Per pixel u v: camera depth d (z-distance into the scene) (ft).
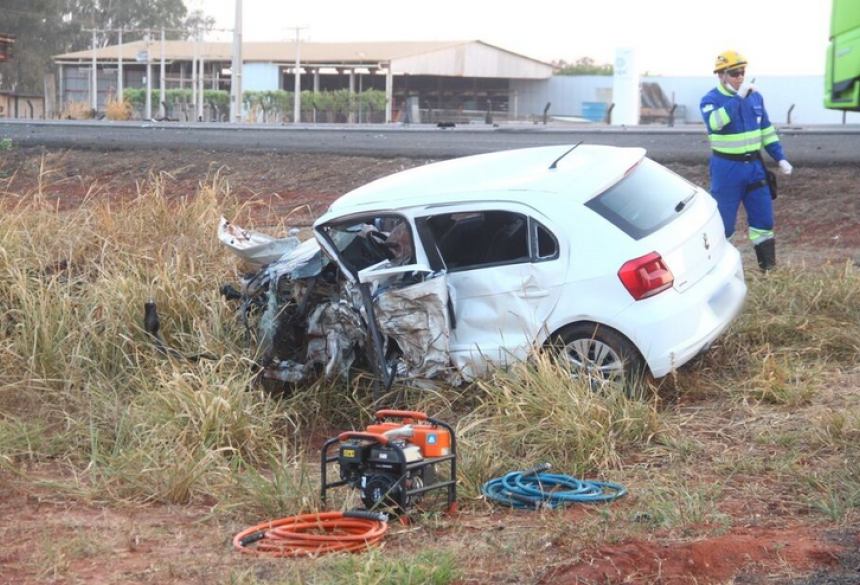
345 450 18.33
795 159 51.72
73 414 25.26
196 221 35.42
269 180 59.67
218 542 17.47
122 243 33.81
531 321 24.53
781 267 34.47
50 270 32.63
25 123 89.92
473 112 181.27
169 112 192.95
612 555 15.49
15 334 28.09
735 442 21.89
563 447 21.25
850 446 20.84
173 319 28.96
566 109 220.02
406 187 26.05
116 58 232.94
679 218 25.02
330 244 25.59
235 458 22.00
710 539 16.05
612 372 23.85
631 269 23.72
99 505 19.86
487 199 25.08
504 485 19.53
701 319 24.27
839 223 43.78
